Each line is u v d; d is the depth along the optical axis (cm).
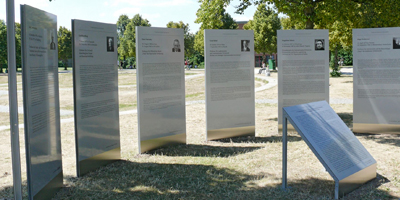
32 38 499
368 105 1045
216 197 579
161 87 884
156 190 612
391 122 1031
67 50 6031
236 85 1000
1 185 646
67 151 904
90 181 662
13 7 457
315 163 759
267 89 2406
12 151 478
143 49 839
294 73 1039
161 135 898
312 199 565
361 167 610
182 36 916
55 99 592
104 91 745
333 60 4512
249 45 998
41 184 535
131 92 2419
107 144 762
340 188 562
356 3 1315
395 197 569
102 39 729
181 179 671
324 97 1047
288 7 1153
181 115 939
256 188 620
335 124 656
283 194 588
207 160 794
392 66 1009
